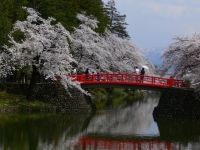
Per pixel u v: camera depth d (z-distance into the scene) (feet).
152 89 196.54
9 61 179.73
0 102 176.55
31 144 124.06
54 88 187.32
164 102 194.08
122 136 147.43
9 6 185.26
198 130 160.04
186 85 191.11
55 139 133.18
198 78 183.52
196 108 185.68
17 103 179.01
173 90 192.24
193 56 188.03
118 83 196.65
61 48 180.24
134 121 181.98
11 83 194.29
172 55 194.29
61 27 181.88
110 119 184.55
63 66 181.06
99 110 214.07
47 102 186.29
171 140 141.90
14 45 176.76
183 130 160.25
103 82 196.24
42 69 179.73
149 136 147.95
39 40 176.24
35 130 143.54
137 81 196.44
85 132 150.00
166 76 200.23
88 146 127.95
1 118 160.25
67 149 121.39
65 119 171.32
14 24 182.50
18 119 160.35
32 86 184.03
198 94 183.73
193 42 188.34
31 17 183.42
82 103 193.88
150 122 179.52
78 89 191.21
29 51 177.37
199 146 132.05
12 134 134.72
